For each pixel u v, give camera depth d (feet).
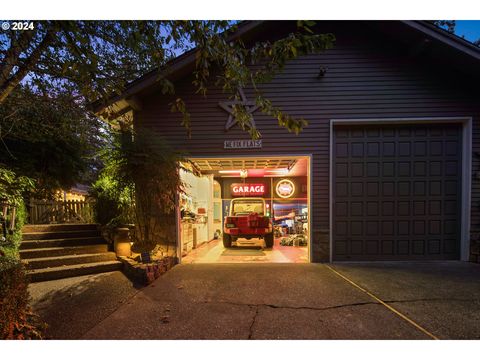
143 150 16.42
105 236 19.31
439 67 17.84
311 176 18.35
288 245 27.12
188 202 25.86
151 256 16.65
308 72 18.34
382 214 18.49
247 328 9.07
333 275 15.08
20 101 12.35
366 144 18.60
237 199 30.17
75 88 12.04
